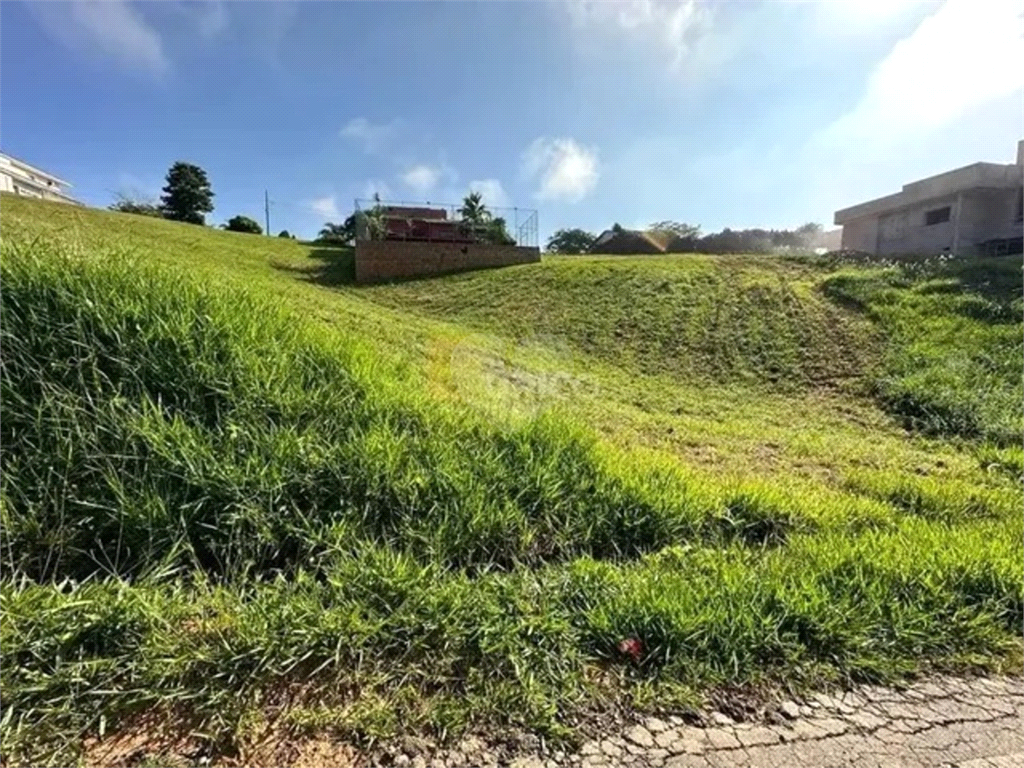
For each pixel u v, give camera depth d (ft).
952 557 8.02
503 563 7.48
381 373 11.36
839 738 5.01
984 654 6.35
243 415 8.27
